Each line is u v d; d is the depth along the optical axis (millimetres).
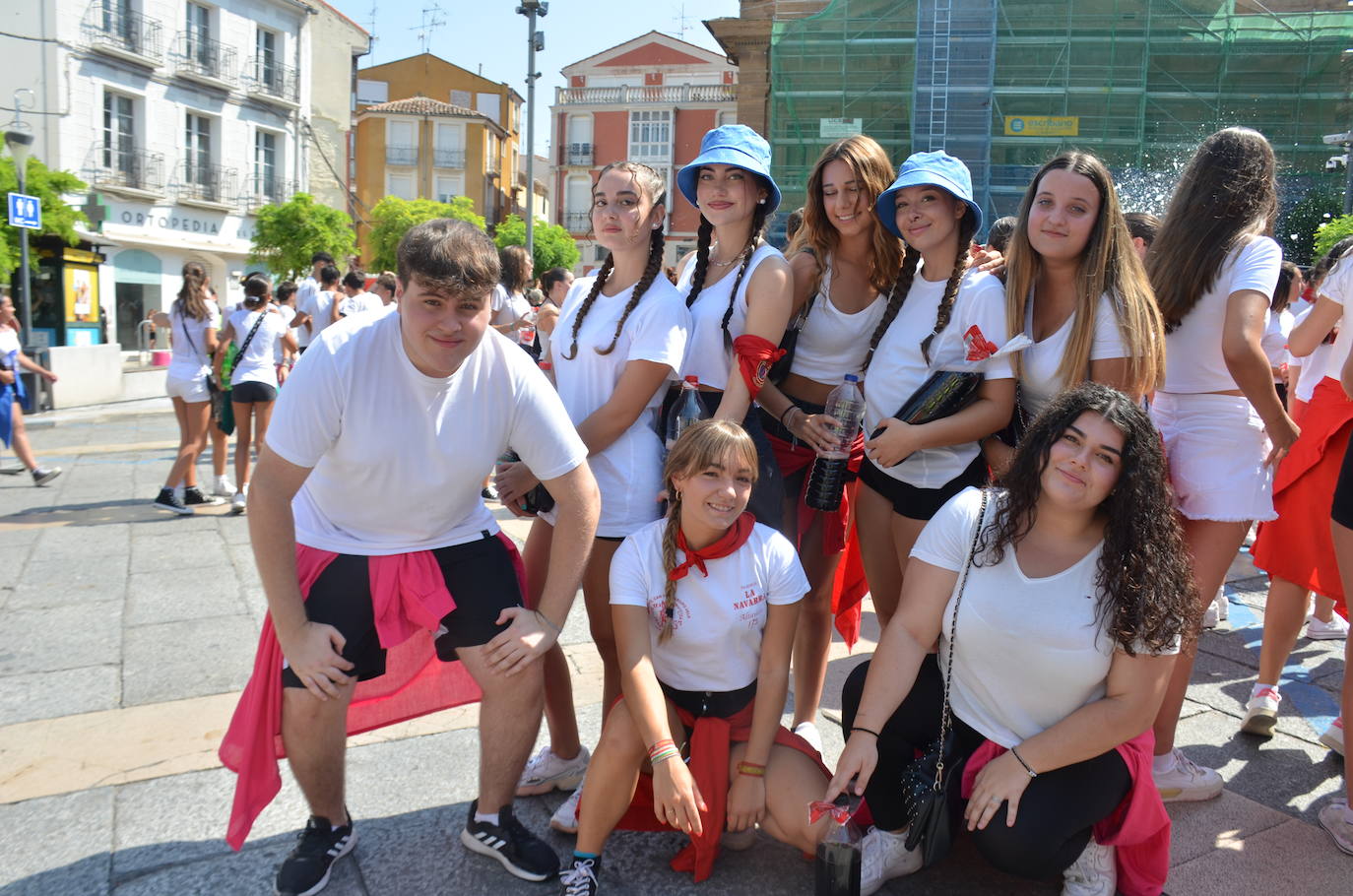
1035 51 26859
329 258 10531
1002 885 2506
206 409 6992
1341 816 2699
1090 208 2598
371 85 51812
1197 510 2857
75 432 11953
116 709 3461
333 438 2326
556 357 3002
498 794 2535
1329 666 4078
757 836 2754
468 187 47500
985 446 2938
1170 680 2832
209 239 28109
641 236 2766
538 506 2826
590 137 47406
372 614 2471
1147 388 2664
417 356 2271
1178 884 2475
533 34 17344
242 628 4352
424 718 3430
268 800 2396
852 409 2920
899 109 27828
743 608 2506
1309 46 26000
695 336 2924
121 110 25531
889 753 2500
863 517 3090
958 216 2834
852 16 27547
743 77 31141
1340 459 3129
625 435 2814
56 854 2561
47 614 4520
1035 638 2260
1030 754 2227
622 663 2467
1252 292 2695
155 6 25734
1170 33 26391
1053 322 2760
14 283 16438
